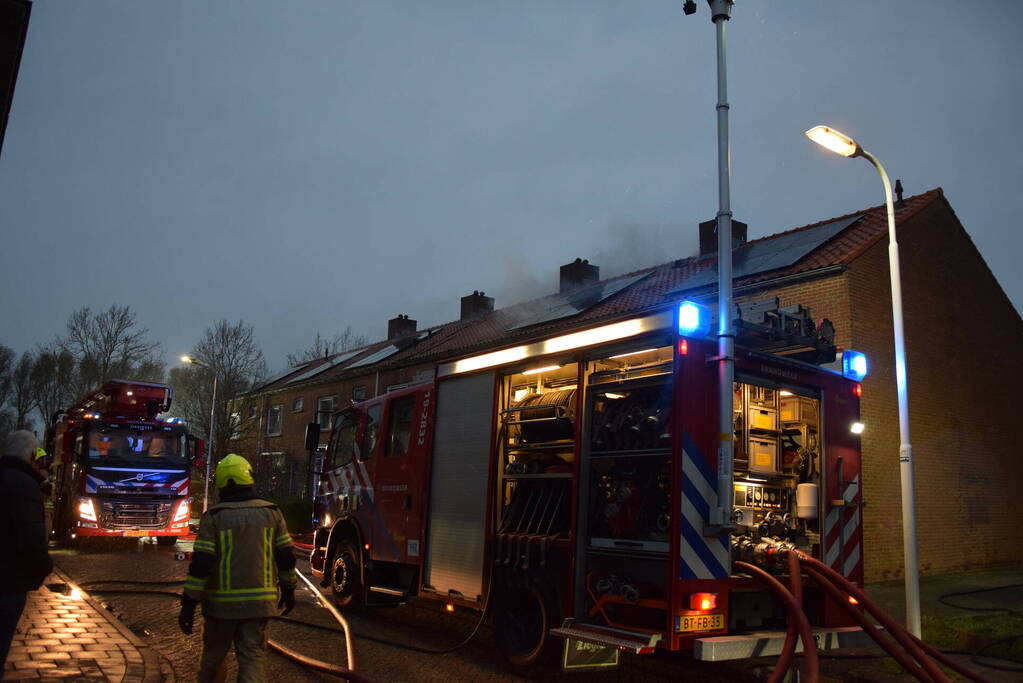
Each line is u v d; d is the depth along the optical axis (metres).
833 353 6.41
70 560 13.46
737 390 6.09
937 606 10.41
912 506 7.75
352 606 8.83
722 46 6.31
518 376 7.13
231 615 4.12
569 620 5.76
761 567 5.63
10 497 3.94
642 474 5.72
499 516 6.92
